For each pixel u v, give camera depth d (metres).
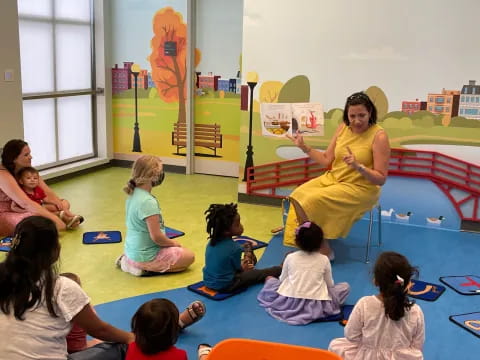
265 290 3.54
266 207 5.67
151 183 3.88
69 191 6.07
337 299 3.39
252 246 4.50
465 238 4.90
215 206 3.61
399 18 4.95
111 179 6.67
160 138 7.12
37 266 2.03
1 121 5.29
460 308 3.53
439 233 5.03
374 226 5.19
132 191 3.86
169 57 6.82
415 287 3.81
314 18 5.18
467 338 3.16
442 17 4.83
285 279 3.44
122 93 7.16
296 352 2.06
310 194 4.18
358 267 4.18
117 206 5.54
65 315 2.11
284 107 5.44
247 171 5.71
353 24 5.09
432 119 5.02
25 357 2.02
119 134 7.31
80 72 6.86
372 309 2.44
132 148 7.29
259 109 5.54
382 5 4.98
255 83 5.49
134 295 3.57
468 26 4.77
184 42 6.71
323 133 5.37
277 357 2.08
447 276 4.02
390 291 2.37
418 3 4.88
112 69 7.14
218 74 6.71
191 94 6.80
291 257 3.40
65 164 6.75
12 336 2.01
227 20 6.53
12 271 2.01
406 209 5.25
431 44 4.90
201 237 4.70
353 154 4.23
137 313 2.17
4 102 5.30
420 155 5.12
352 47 5.12
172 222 5.07
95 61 7.05
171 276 3.90
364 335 2.45
